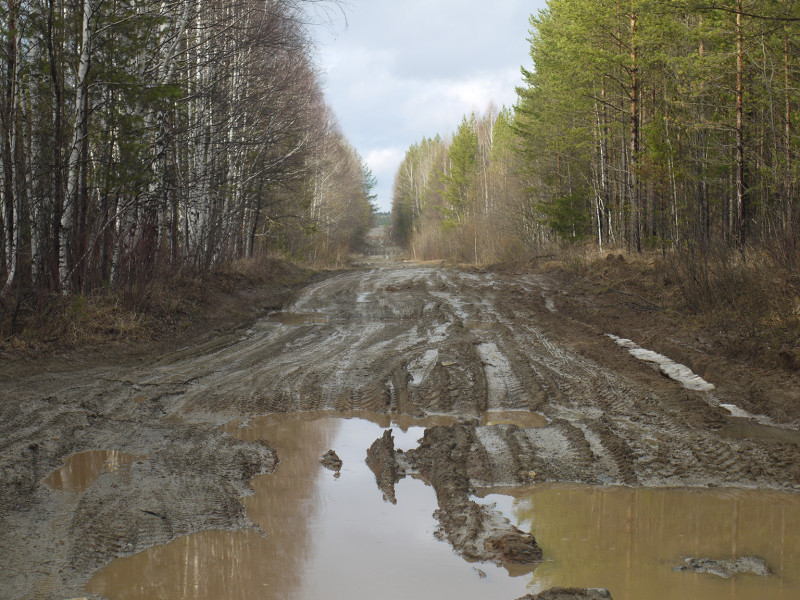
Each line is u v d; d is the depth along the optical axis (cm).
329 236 5947
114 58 1430
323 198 5275
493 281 2705
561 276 2614
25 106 1374
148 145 1505
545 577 444
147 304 1506
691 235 2030
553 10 3466
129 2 1392
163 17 1457
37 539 479
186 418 868
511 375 1084
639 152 2569
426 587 429
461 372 1095
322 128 3353
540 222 3831
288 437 791
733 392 944
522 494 605
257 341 1497
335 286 2661
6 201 1234
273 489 614
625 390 963
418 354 1259
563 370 1109
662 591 423
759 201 2169
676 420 817
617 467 662
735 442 720
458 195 7044
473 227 5125
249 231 3300
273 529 521
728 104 2236
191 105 2020
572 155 3675
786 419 823
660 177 2444
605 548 491
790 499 591
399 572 450
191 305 1716
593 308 1773
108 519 518
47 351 1159
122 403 911
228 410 906
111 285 1509
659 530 523
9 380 998
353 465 688
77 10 1382
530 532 520
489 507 572
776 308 1198
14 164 1270
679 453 696
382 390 986
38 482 599
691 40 2166
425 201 9200
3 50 1252
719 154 2458
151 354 1292
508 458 683
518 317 1764
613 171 3450
